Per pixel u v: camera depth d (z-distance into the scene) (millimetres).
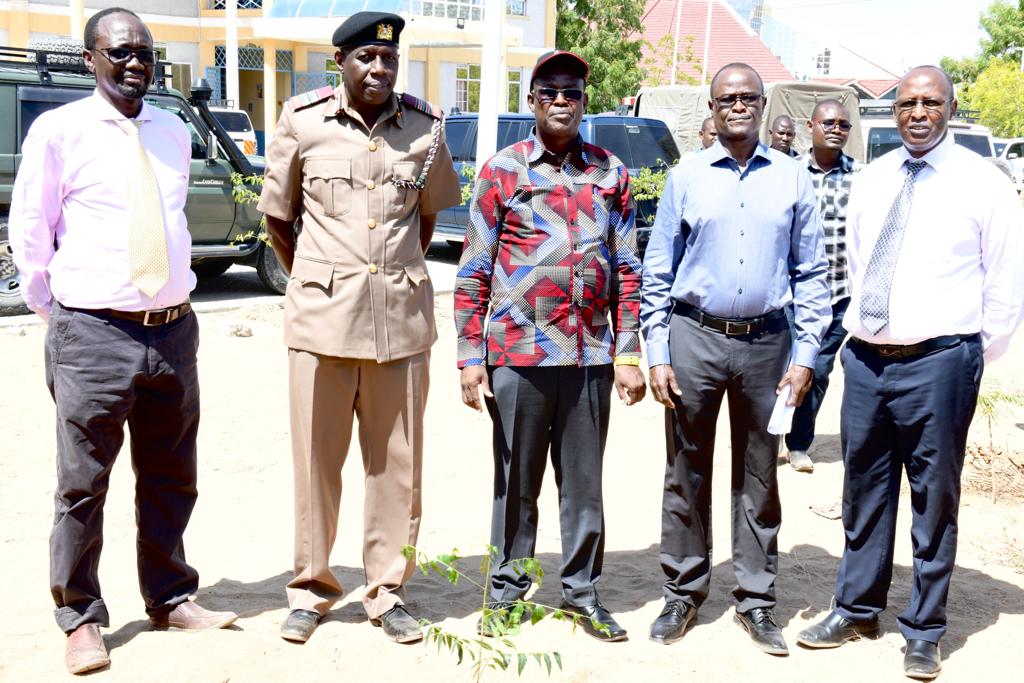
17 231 3518
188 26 24891
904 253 3736
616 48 32188
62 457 3613
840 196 5957
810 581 4641
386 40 3703
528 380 3855
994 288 3746
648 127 13508
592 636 4008
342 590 4305
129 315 3578
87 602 3703
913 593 3900
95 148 3521
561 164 3842
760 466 3971
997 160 13445
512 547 4035
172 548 3877
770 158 3896
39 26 21938
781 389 3895
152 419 3744
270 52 24812
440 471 5965
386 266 3867
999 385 7926
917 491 3850
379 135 3863
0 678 3553
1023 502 5746
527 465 3951
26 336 8688
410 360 3965
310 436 3908
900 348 3768
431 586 4453
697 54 45188
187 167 3777
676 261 4016
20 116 9016
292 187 3898
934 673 3773
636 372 3949
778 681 3730
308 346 3850
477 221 3885
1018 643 4082
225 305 10219
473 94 30875
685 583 4078
